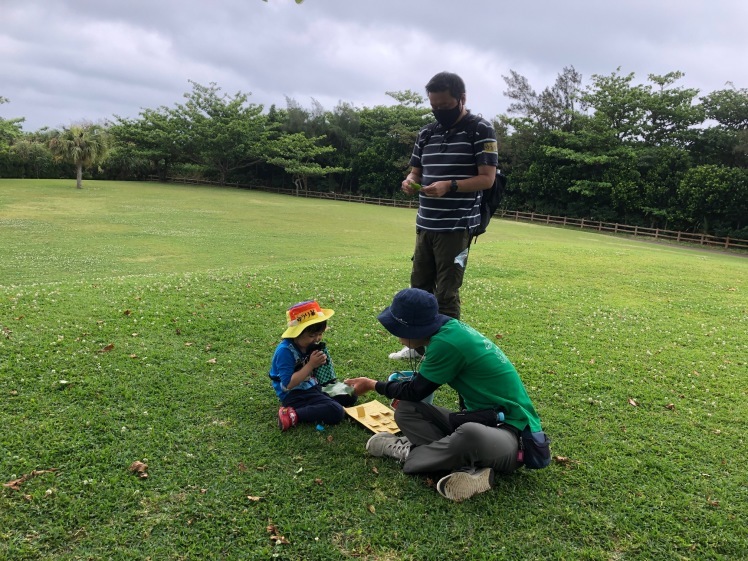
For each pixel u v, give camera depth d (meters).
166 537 2.70
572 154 42.28
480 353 3.19
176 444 3.51
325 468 3.34
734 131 39.00
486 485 3.10
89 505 2.88
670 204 37.88
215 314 6.24
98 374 4.39
